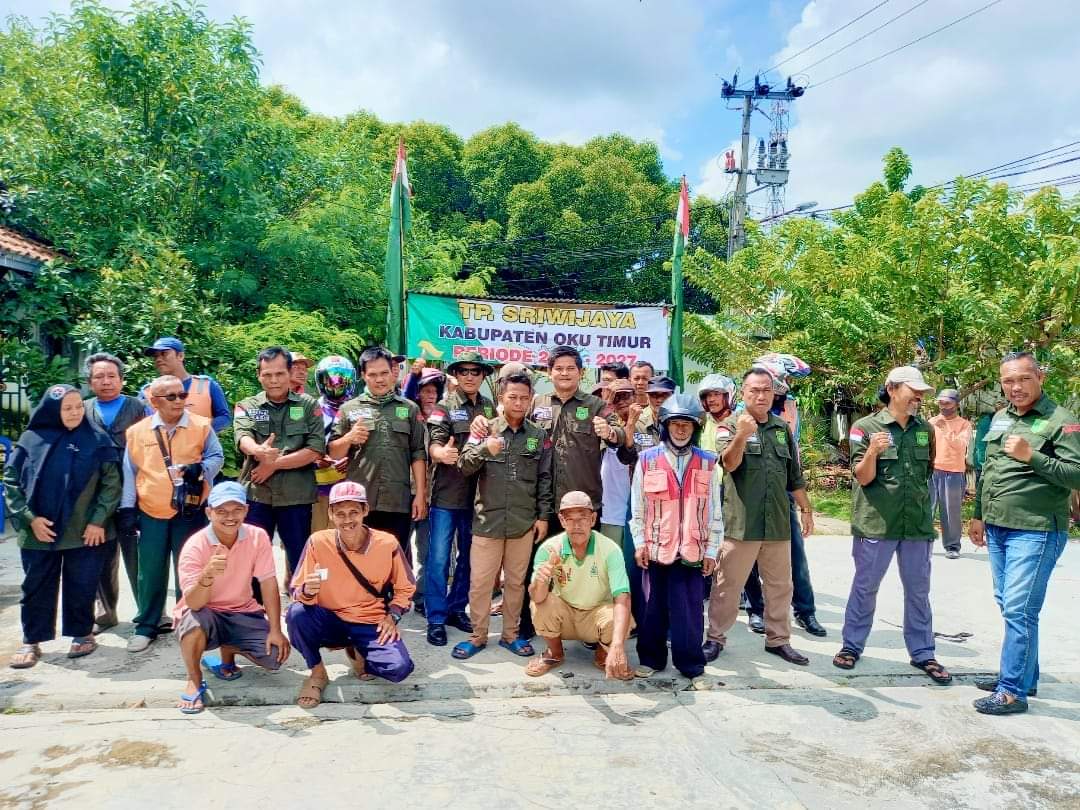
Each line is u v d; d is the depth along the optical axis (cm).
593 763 337
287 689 401
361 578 397
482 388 765
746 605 566
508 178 2370
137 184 1015
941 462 795
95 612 497
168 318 873
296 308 1091
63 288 899
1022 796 314
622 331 789
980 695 420
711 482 427
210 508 388
